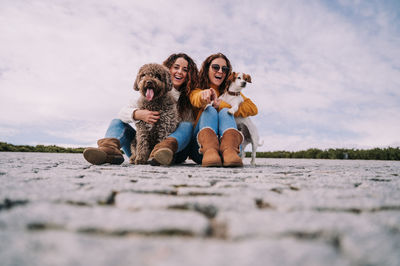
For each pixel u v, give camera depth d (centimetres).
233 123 342
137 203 113
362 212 108
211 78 426
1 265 58
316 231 81
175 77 404
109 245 70
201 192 142
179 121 371
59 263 60
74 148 1370
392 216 98
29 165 296
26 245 68
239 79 418
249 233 80
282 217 95
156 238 78
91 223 85
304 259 63
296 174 254
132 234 80
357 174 264
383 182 194
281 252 67
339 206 113
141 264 61
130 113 346
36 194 121
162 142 329
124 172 239
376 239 74
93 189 139
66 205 106
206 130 329
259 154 1514
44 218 88
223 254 67
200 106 362
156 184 164
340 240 77
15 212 93
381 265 61
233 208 110
